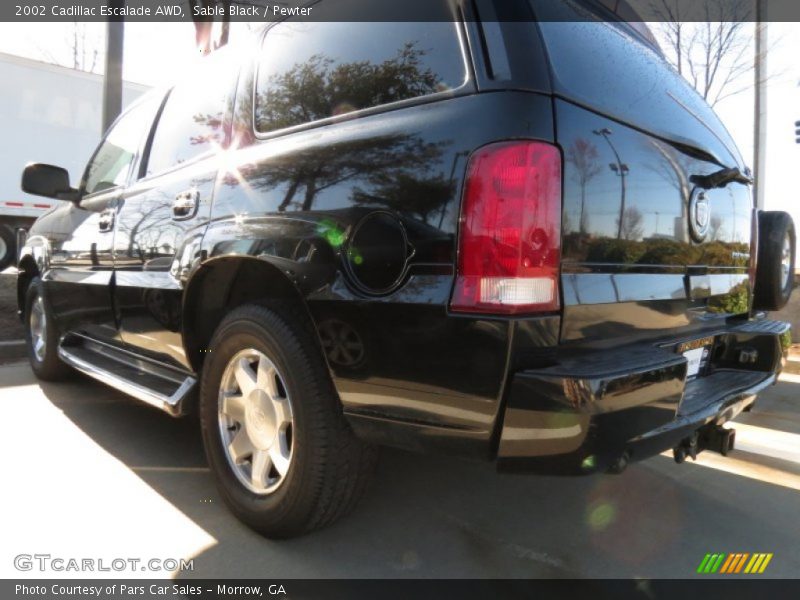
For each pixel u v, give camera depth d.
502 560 2.39
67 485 2.95
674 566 2.40
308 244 2.14
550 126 1.83
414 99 2.03
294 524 2.31
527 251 1.75
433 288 1.82
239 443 2.54
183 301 2.74
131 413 4.11
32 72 11.95
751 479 3.33
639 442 1.93
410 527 2.62
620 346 2.11
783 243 3.23
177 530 2.54
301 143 2.31
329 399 2.18
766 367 2.80
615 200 2.04
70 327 4.19
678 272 2.41
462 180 1.81
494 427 1.78
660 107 2.43
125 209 3.37
